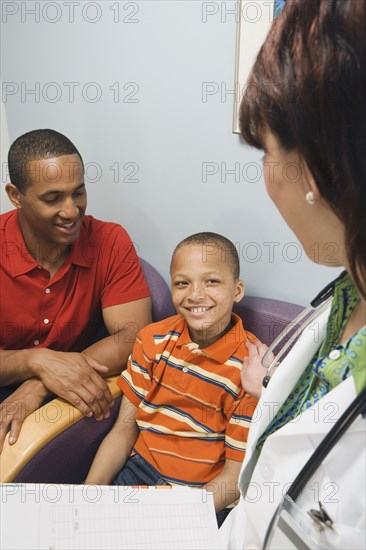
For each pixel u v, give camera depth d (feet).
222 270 3.70
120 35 4.56
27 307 4.47
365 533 1.54
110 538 2.03
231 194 4.38
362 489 1.59
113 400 4.13
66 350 4.77
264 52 1.46
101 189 5.31
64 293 4.48
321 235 1.55
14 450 3.59
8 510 2.12
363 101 1.22
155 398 4.00
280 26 1.41
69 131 5.32
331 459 1.65
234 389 3.69
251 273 4.50
